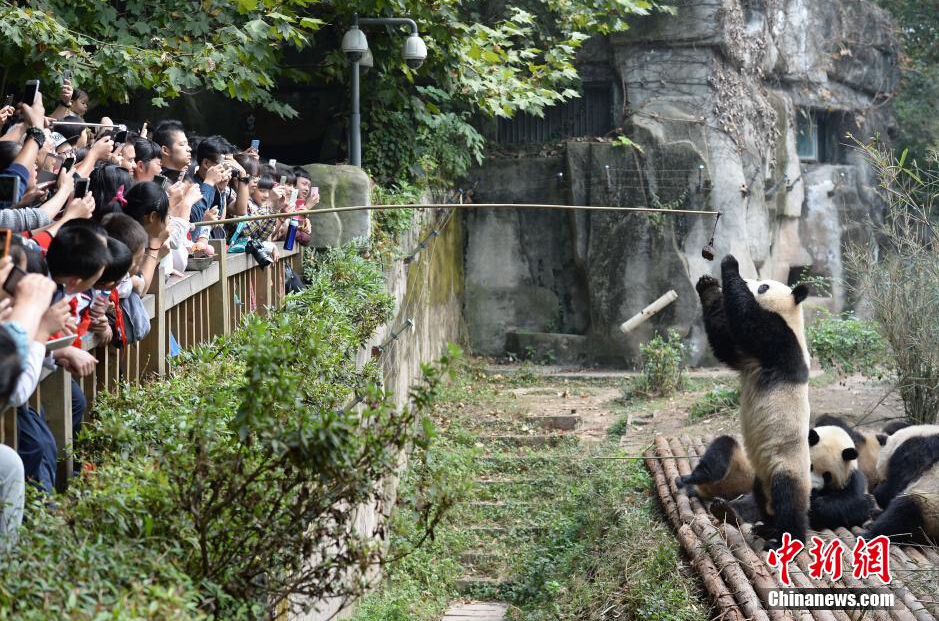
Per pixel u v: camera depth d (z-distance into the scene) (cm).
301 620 579
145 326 473
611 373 1562
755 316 679
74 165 495
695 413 1223
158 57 830
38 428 381
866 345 1266
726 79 1631
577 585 797
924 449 786
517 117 1717
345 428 364
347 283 913
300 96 1408
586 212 1625
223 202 698
